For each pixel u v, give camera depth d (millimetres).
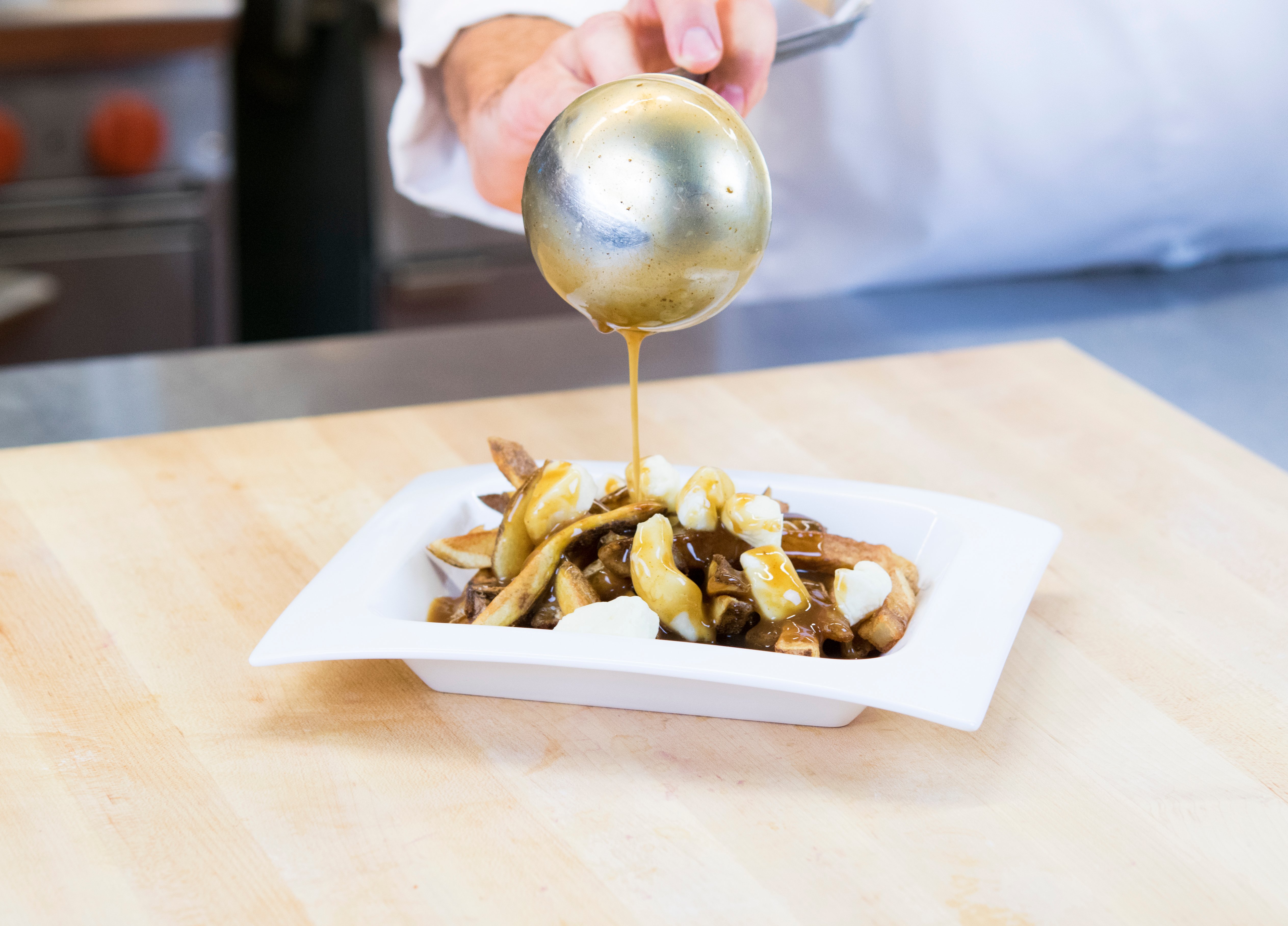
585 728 922
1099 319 1380
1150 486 1109
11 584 1018
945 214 1438
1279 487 1107
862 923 828
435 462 1136
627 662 877
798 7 1334
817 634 910
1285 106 1398
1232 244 1569
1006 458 1140
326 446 1149
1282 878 844
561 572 926
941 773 896
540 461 1131
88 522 1069
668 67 1224
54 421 1205
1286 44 1375
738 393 1215
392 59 2078
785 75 1403
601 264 839
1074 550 1047
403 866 853
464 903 837
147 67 1990
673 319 856
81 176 2031
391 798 884
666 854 857
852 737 916
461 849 860
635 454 958
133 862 855
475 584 942
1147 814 874
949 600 923
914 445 1155
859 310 1406
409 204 2139
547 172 843
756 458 1140
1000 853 856
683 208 829
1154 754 906
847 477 1120
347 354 1298
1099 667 958
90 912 834
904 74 1382
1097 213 1454
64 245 2053
